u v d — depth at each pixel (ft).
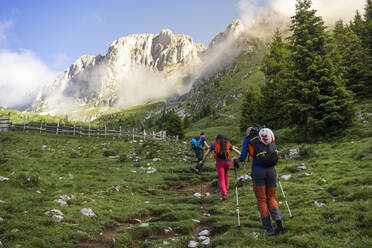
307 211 18.49
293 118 78.33
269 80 119.34
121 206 23.76
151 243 15.67
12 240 13.62
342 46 114.32
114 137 108.06
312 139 68.44
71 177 33.14
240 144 97.04
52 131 106.01
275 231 14.93
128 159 57.47
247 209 22.17
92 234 16.66
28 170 33.94
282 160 46.29
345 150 44.57
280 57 116.88
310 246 12.79
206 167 49.90
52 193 24.49
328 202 20.27
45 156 54.65
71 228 16.81
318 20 81.71
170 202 27.78
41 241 13.87
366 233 13.17
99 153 65.62
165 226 18.76
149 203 26.23
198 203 27.32
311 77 71.97
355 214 15.92
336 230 14.23
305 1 84.48
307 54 75.72
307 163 39.78
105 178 35.01
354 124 66.44
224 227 18.26
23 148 63.77
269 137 15.84
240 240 14.93
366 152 38.65
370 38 120.16
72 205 21.35
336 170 31.58
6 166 34.01
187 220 20.04
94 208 21.39
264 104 120.37
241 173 41.60
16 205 19.25
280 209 20.70
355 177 25.66
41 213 18.26
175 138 142.51
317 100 69.67
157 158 59.62
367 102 90.02
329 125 68.18
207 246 15.10
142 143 86.17
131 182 35.68
